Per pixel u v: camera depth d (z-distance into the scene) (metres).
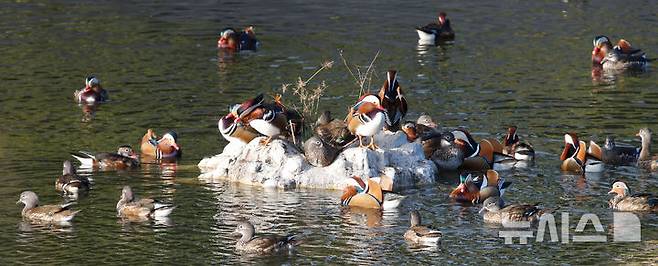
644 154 29.59
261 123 27.81
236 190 27.31
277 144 28.08
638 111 35.12
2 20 50.94
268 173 27.78
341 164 27.59
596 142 31.33
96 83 37.00
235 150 28.92
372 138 27.91
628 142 31.30
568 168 28.88
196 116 34.62
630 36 48.22
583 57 44.19
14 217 25.11
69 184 26.97
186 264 22.17
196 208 25.81
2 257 22.52
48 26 49.78
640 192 26.62
